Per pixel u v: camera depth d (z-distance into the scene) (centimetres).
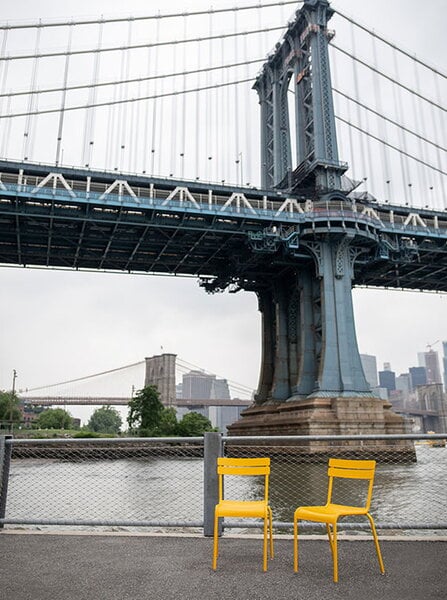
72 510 1834
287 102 6994
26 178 4975
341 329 5372
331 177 5875
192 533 877
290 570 654
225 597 555
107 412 17375
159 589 581
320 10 6353
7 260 6406
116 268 6788
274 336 7012
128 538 821
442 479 2877
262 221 5503
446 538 807
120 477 3033
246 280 6925
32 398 14962
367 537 816
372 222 5681
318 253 5594
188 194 5281
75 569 656
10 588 584
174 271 6981
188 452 4288
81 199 4950
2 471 889
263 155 7256
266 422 5778
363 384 5244
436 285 8025
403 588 584
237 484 2670
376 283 7794
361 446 4559
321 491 2342
